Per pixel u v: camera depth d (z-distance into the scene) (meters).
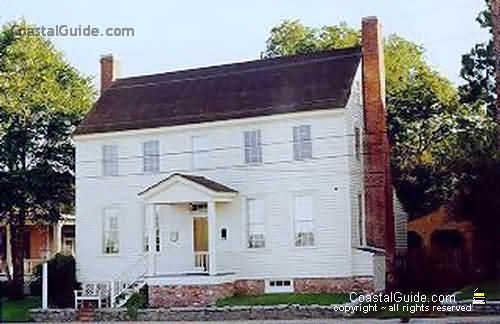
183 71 41.16
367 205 36.03
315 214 34.03
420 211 48.28
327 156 34.03
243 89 37.69
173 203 35.41
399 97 50.16
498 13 31.31
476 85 42.72
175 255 36.50
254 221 35.12
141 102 39.69
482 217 40.22
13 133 41.47
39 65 43.34
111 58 42.28
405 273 37.81
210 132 36.50
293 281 34.09
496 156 40.47
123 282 35.97
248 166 35.50
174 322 30.02
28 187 40.88
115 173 38.09
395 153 49.69
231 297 33.62
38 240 52.84
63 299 36.75
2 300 40.56
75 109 43.91
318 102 34.41
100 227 38.03
